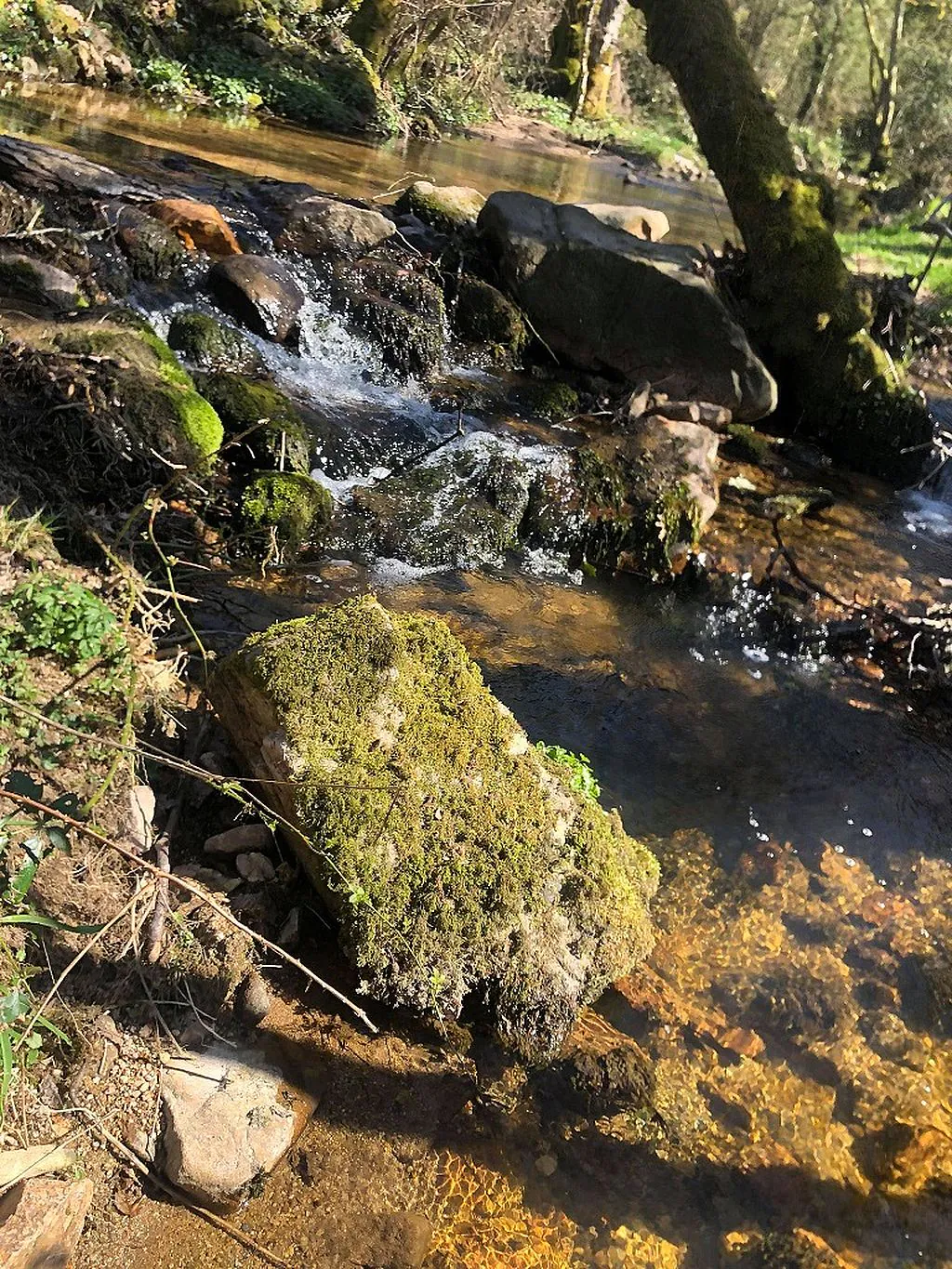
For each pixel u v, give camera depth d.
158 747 3.06
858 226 16.34
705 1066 2.78
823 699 4.67
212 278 6.25
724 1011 2.96
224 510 4.44
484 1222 2.28
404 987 2.57
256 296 6.11
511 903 2.72
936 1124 2.75
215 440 4.50
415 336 6.64
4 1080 1.91
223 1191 2.13
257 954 2.59
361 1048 2.53
